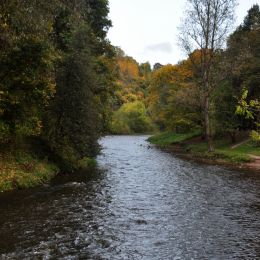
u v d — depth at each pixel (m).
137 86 169.25
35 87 22.45
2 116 23.09
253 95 47.44
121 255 12.02
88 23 39.06
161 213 17.16
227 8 44.22
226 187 23.81
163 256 12.05
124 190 22.19
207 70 45.75
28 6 20.27
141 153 48.03
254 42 54.34
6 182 20.92
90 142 29.44
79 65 27.02
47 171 25.06
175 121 62.12
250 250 12.69
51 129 27.75
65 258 11.59
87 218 15.89
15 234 13.58
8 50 20.86
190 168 33.03
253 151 43.59
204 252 12.45
